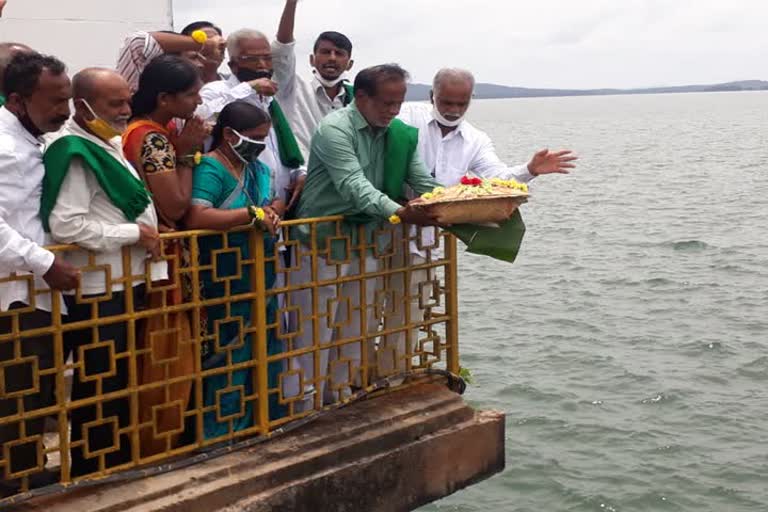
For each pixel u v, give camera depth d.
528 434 12.78
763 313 18.97
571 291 21.38
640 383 14.68
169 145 4.55
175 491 4.41
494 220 5.00
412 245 5.76
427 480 5.29
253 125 4.72
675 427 12.96
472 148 6.20
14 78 4.02
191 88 4.55
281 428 4.95
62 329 4.12
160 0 7.57
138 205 4.29
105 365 4.45
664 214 35.16
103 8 7.28
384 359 5.73
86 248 4.20
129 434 4.54
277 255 4.85
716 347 16.53
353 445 4.99
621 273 23.33
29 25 6.98
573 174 55.72
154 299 4.50
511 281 22.67
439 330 17.70
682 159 66.56
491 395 14.27
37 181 4.13
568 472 11.65
